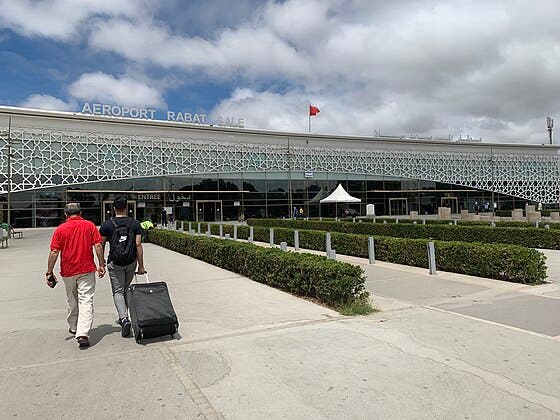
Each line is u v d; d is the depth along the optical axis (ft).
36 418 11.75
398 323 20.42
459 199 207.00
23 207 128.98
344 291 23.22
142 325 17.89
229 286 30.94
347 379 13.91
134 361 16.02
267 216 166.30
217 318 22.04
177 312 23.48
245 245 37.11
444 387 13.15
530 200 224.33
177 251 58.95
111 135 143.33
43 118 134.62
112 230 19.85
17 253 60.80
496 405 11.93
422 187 199.11
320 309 23.57
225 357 16.20
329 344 17.40
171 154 152.66
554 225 68.28
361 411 11.77
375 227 72.49
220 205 158.51
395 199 192.85
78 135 137.80
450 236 59.88
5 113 128.88
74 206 18.88
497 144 222.48
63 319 22.80
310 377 14.14
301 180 174.50
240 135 166.91
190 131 157.79
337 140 185.37
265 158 169.78
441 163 204.13
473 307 23.41
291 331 19.40
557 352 16.03
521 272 29.63
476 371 14.32
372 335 18.51
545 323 19.99
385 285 30.04
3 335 19.79
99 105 150.10
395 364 15.08
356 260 43.86
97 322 22.15
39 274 39.58
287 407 12.11
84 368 15.42
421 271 35.63
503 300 24.93
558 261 40.52
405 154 196.65
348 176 184.14
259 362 15.58
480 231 56.13
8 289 31.78
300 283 26.68
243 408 12.12
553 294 26.35
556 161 233.55
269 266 30.42
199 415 11.76
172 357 16.35
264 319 21.63
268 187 167.73
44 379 14.47
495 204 215.72
